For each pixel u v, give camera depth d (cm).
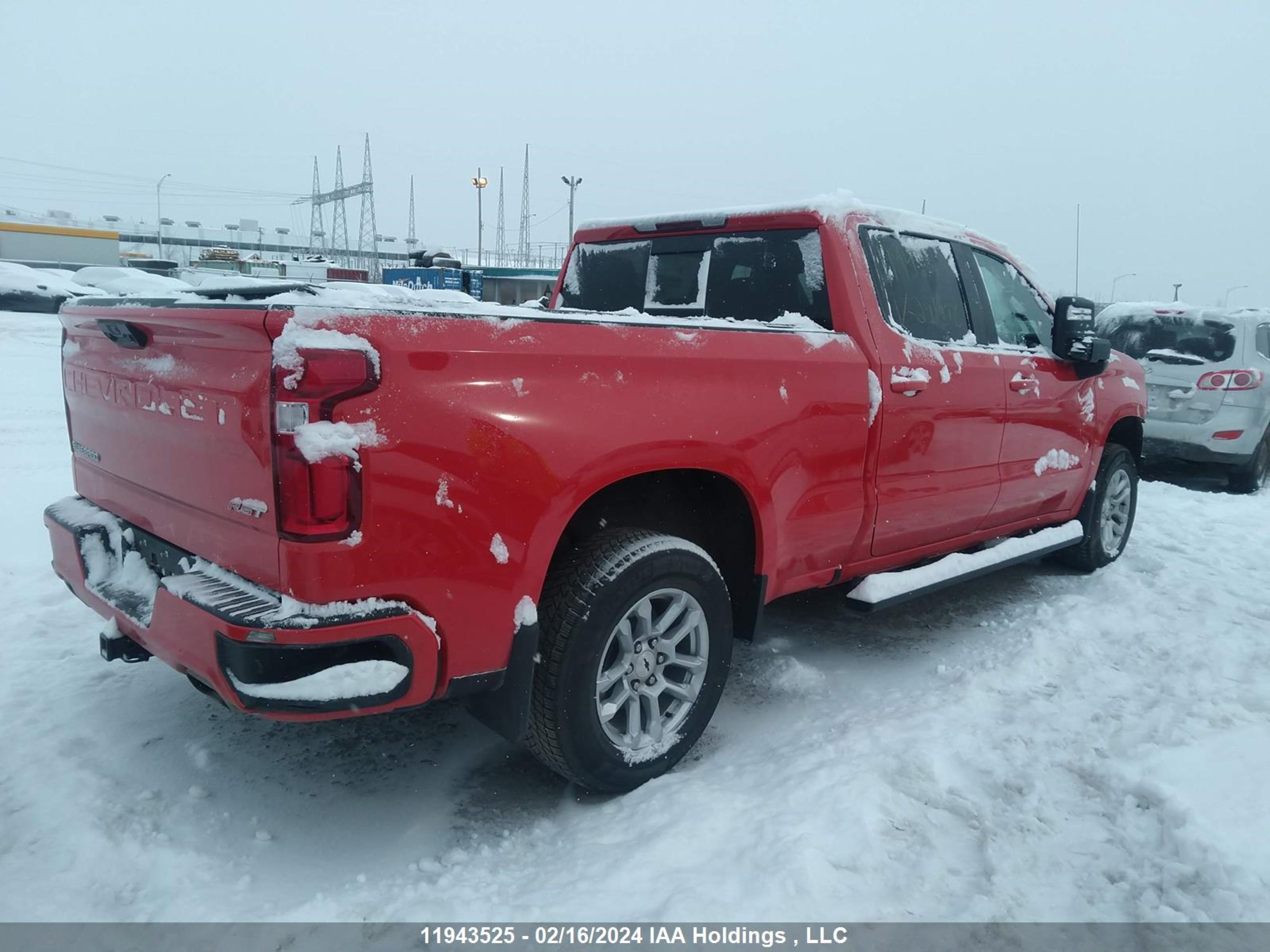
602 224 453
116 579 291
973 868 254
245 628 216
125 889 243
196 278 3747
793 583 347
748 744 327
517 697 259
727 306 396
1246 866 246
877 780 288
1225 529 660
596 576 269
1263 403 823
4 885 241
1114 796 287
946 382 384
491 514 239
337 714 223
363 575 222
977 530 441
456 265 2850
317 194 7081
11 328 1844
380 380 221
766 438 309
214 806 283
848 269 361
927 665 402
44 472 702
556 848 265
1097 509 535
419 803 291
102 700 346
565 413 253
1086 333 462
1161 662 396
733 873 244
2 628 405
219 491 238
